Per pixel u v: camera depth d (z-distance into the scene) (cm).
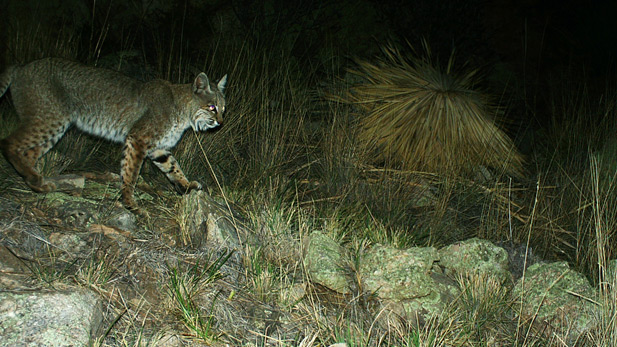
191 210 217
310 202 267
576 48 462
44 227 196
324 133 306
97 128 249
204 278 192
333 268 207
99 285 177
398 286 202
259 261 209
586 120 343
